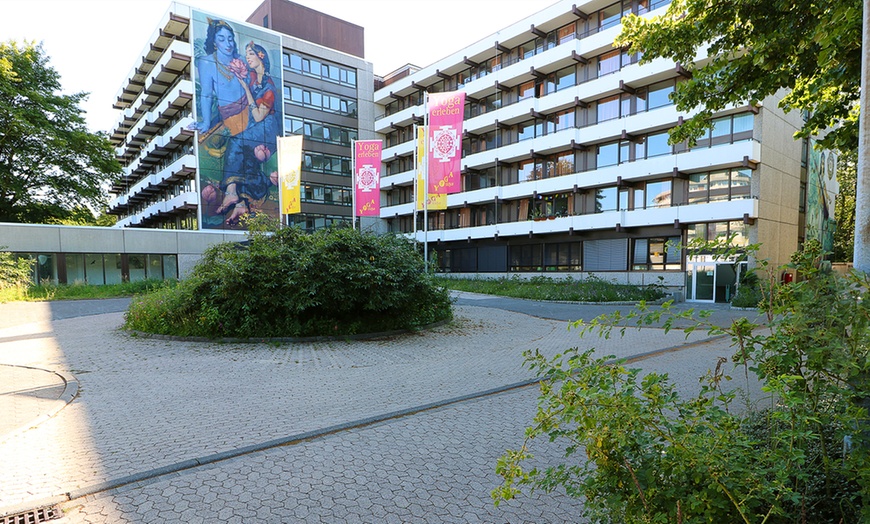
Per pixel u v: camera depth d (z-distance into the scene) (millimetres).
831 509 2270
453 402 6035
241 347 9688
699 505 1881
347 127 46594
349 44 47875
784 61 6719
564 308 18828
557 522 3111
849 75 5641
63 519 3193
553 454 4273
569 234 30828
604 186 28672
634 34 8070
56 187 35438
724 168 23562
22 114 31031
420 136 22938
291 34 43844
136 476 3826
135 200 51219
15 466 4035
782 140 24656
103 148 36812
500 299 23875
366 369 7910
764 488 1835
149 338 10664
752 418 3232
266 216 12344
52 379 7117
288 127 42312
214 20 36438
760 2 6387
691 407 2182
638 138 27125
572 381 2156
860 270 2412
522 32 32812
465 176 38719
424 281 12000
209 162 35969
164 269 32031
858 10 4469
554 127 32031
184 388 6645
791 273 2520
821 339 2068
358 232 12000
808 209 28188
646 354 9234
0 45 31250
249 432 4879
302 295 10492
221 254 11273
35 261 27031
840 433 2125
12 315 15781
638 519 1942
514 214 34938
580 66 30328
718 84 7383
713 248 2824
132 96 48781
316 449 4434
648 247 26516
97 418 5336
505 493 2236
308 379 7203
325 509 3312
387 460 4168
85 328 12477
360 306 11273
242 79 37812
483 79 35344
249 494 3539
